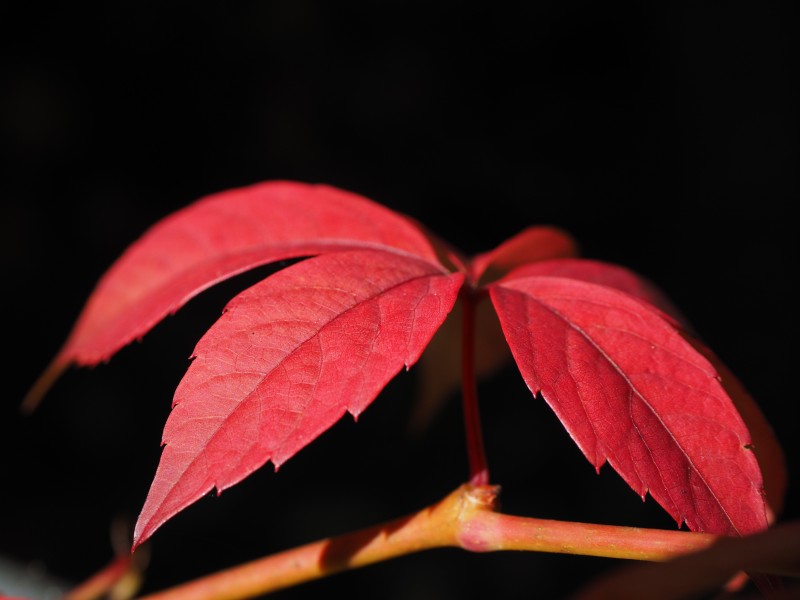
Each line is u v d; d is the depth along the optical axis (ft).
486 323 1.73
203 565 3.81
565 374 1.40
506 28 5.30
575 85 5.26
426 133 5.07
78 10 5.06
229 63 5.09
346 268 1.43
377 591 3.81
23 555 3.71
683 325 1.58
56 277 4.71
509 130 5.14
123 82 5.03
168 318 4.50
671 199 5.08
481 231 4.93
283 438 1.35
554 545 1.42
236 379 1.37
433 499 4.07
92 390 4.39
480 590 3.85
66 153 4.91
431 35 5.26
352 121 5.03
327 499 4.04
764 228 4.96
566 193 5.04
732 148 5.15
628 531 1.39
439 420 4.28
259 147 4.98
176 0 5.11
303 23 5.14
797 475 4.22
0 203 4.73
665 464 1.38
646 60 5.31
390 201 4.90
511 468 4.17
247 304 1.40
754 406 1.50
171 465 1.35
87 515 3.97
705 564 1.22
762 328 4.73
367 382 1.37
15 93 4.86
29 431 4.26
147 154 4.97
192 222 1.61
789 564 1.22
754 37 5.28
